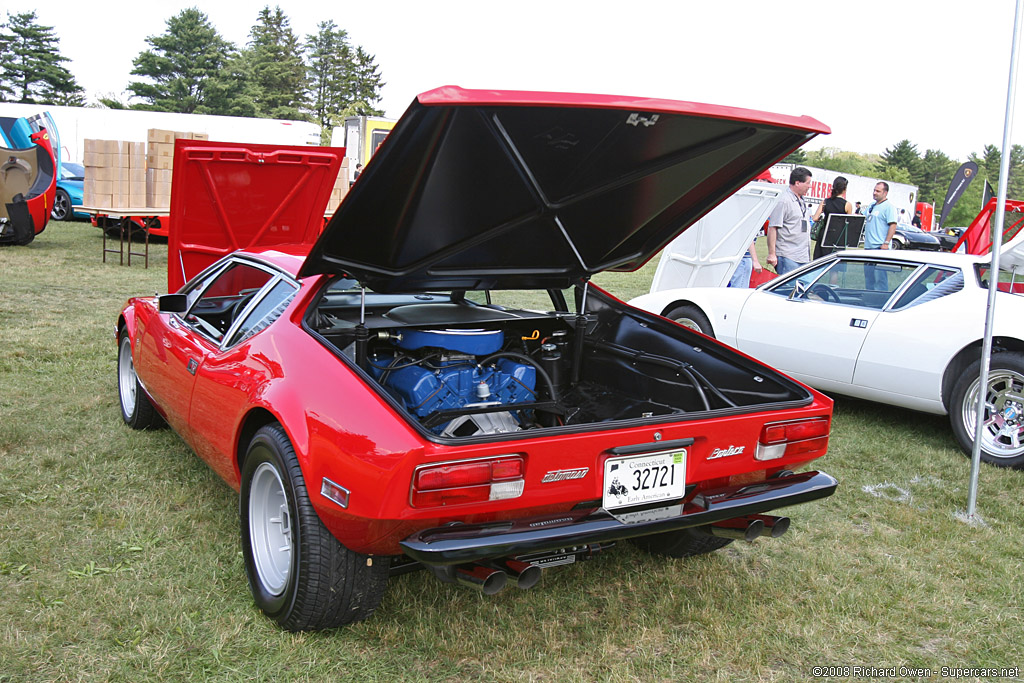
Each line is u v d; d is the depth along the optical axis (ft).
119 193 40.70
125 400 15.76
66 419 15.76
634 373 11.68
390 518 7.40
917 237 65.87
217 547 10.77
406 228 8.99
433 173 8.18
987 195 56.65
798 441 9.57
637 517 8.39
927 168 369.91
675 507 8.79
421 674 8.31
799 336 19.24
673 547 11.13
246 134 81.46
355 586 8.39
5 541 10.61
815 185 100.07
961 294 17.02
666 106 7.59
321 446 7.93
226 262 13.05
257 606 9.34
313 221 17.84
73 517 11.49
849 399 21.56
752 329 20.24
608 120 7.89
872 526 12.99
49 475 12.92
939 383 16.93
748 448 9.25
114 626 8.82
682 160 8.89
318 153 16.42
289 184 16.67
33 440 14.49
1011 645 9.48
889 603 10.35
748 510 9.00
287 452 8.52
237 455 9.91
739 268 28.86
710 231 28.40
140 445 14.57
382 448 7.44
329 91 296.51
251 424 9.70
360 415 7.82
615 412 11.41
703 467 9.01
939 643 9.53
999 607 10.37
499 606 9.78
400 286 10.28
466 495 7.52
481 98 7.06
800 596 10.52
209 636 8.73
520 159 8.39
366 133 76.13
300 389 8.57
